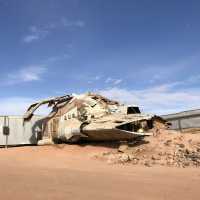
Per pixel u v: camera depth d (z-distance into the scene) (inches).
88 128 1111.6
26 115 1491.1
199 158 843.4
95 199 401.4
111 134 1069.8
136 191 460.4
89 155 1015.0
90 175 624.7
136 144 1035.3
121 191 459.2
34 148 1184.8
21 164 826.8
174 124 1583.4
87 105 1235.2
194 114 1519.4
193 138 1035.3
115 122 1082.7
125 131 1026.7
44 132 1406.3
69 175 616.4
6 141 1459.2
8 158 973.2
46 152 1088.2
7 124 1477.6
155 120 1184.8
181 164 816.3
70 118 1256.2
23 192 433.1
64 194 426.6
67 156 1013.2
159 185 513.3
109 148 1079.6
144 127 1139.3
